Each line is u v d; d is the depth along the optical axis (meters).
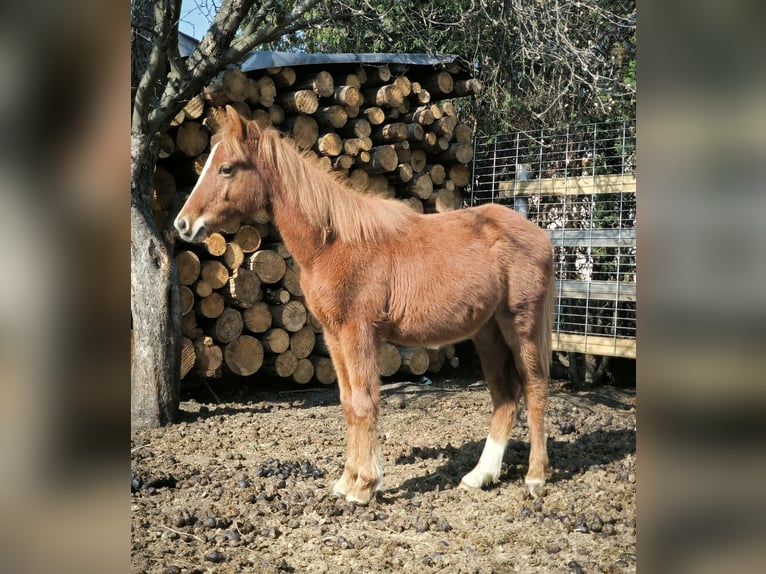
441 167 6.87
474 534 3.15
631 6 7.12
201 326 5.83
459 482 3.85
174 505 3.44
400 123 6.38
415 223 3.65
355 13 5.63
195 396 6.00
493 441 3.79
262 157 3.46
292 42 8.86
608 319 6.99
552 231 6.55
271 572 2.70
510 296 3.58
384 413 5.50
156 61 4.67
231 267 5.76
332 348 3.59
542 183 6.68
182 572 2.65
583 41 7.62
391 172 6.52
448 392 6.31
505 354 3.82
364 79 6.32
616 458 4.24
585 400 6.12
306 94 5.88
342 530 3.18
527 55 6.61
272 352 6.11
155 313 4.95
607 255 6.41
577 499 3.55
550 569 2.77
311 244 3.41
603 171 7.37
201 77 4.95
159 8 4.57
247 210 3.48
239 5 4.91
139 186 5.02
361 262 3.40
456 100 8.23
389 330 3.53
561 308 6.88
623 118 6.98
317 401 5.99
